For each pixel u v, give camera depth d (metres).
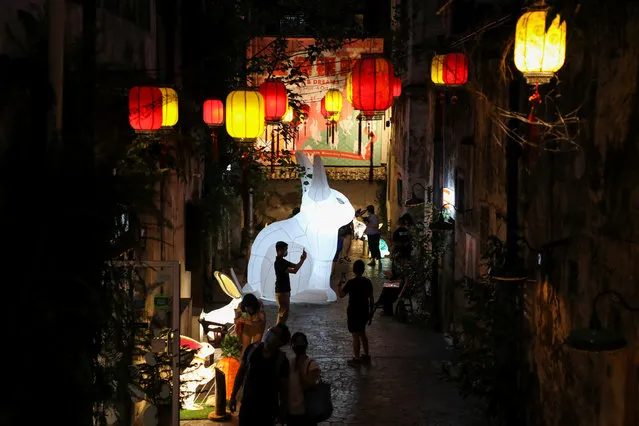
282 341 9.22
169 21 12.39
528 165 9.70
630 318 6.34
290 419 9.44
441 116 16.47
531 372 9.60
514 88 9.55
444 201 16.33
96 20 7.97
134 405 8.92
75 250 5.70
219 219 17.23
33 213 5.49
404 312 16.78
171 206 12.30
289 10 16.53
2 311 5.19
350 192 28.20
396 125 24.67
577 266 7.79
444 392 12.20
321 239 18.97
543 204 9.02
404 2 20.94
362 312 13.62
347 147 27.28
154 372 8.52
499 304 10.27
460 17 12.73
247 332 12.23
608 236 6.89
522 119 8.88
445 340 15.30
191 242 14.71
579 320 7.68
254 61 16.94
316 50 16.89
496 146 11.56
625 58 6.51
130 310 7.11
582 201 7.62
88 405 5.95
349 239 24.41
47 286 5.43
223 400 10.90
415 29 19.97
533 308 9.51
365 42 23.95
